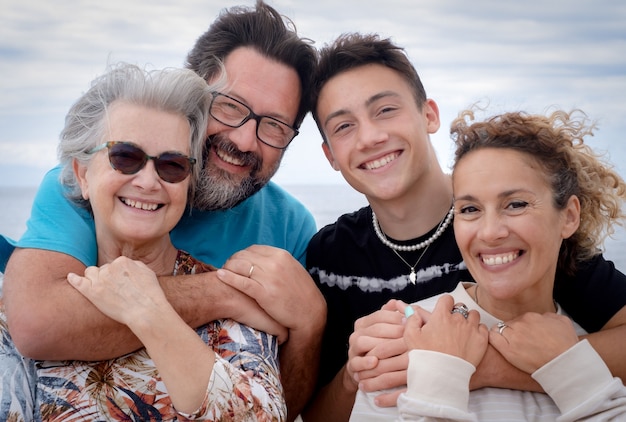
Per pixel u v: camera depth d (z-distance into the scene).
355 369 2.57
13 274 2.66
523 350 2.35
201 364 2.31
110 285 2.42
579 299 2.78
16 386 2.50
